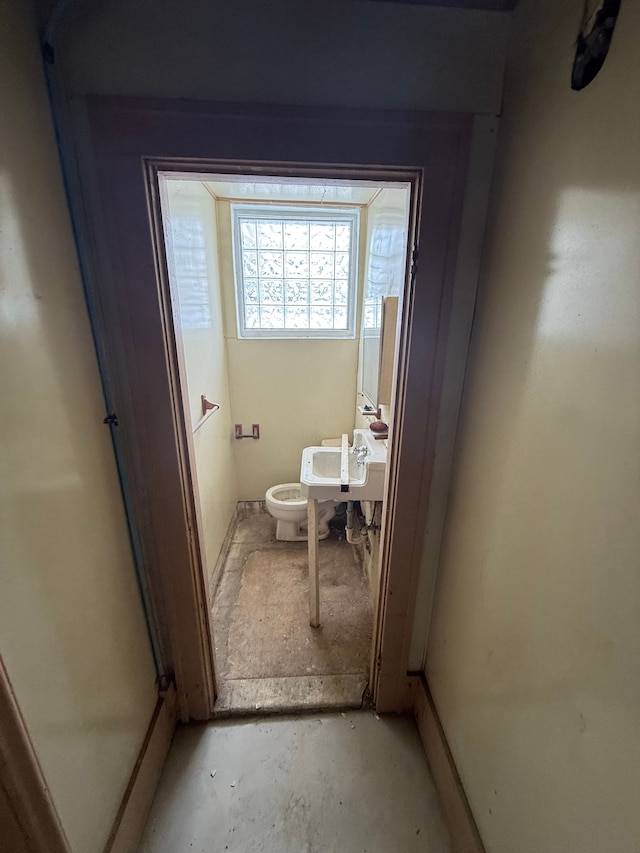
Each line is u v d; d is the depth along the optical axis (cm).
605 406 61
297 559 249
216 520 234
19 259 73
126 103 86
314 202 248
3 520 67
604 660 61
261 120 90
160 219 99
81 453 93
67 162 89
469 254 102
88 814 90
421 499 124
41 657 75
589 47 64
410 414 114
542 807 76
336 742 142
